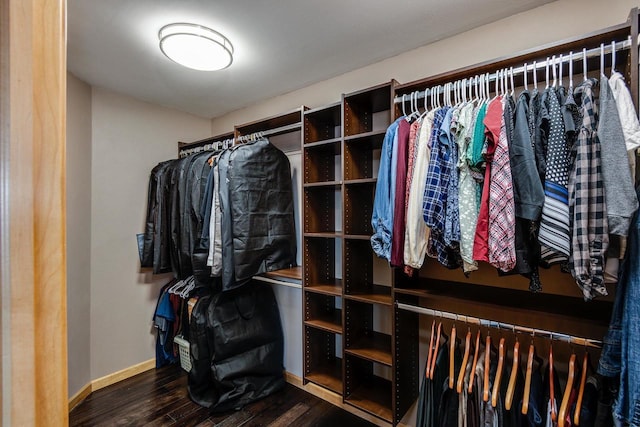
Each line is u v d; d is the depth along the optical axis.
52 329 0.38
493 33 1.50
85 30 1.51
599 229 0.87
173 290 2.49
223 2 1.32
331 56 1.81
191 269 2.14
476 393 1.23
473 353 1.38
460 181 1.16
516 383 1.20
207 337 2.06
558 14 1.34
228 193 1.85
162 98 2.46
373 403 1.62
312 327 1.91
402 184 1.32
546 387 1.23
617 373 0.92
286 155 2.35
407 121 1.41
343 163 1.67
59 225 0.39
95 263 2.22
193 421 1.85
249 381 2.07
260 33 1.56
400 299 1.51
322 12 1.40
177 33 1.47
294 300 2.30
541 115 1.01
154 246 2.39
